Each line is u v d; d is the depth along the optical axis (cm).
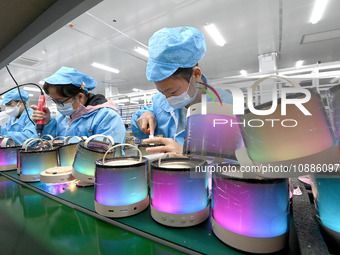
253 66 559
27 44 77
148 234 42
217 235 39
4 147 102
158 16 314
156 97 129
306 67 172
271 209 34
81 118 134
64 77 118
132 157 59
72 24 337
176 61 73
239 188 34
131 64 558
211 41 394
